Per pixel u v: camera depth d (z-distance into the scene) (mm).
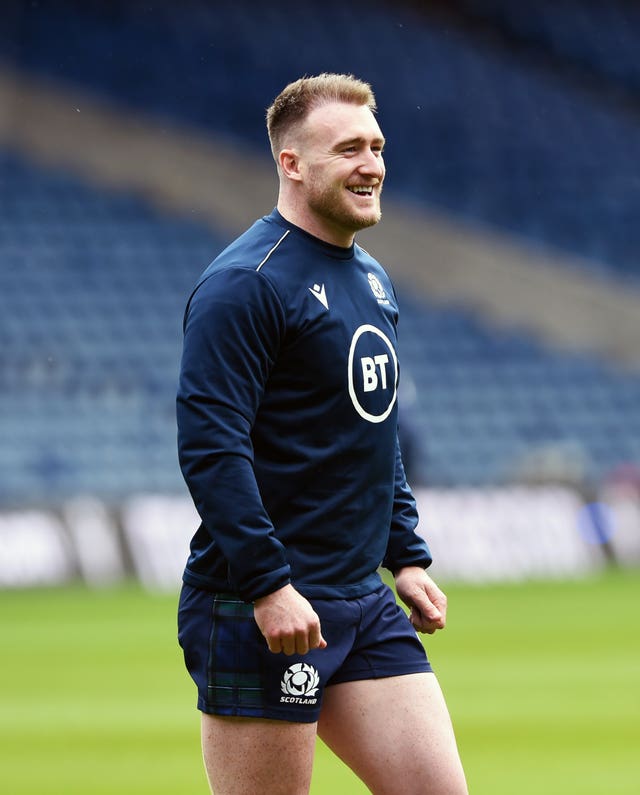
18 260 89250
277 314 12805
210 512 12328
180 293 89750
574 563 69875
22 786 24109
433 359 90375
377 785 13164
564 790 23656
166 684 36938
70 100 94750
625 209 101000
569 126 105688
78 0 99875
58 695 35219
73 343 84938
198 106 97000
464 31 110438
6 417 78438
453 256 95750
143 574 62938
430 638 46094
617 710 32438
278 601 12219
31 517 62312
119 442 78375
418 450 66688
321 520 13094
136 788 23906
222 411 12445
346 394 13125
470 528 67562
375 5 108812
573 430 87938
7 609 54656
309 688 12789
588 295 95000
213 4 103562
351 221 13258
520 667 39844
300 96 13383
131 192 94062
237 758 12906
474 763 26250
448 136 103188
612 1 114375
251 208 94438
